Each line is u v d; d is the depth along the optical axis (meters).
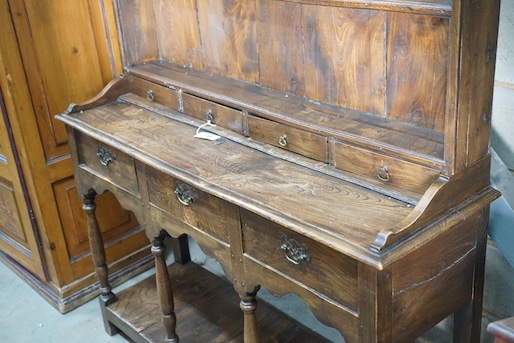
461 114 1.55
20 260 3.10
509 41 1.93
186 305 2.73
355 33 1.82
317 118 1.93
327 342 2.49
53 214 2.80
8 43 2.49
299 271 1.73
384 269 1.51
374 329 1.56
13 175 2.77
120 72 2.85
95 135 2.31
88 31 2.71
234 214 1.87
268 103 2.07
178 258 3.02
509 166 2.05
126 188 2.34
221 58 2.32
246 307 1.98
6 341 2.77
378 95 1.85
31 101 2.61
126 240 3.05
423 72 1.71
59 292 2.91
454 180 1.61
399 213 1.63
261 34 2.11
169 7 2.43
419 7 1.60
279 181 1.85
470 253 1.79
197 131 2.23
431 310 1.74
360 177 1.80
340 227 1.59
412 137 1.73
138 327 2.59
